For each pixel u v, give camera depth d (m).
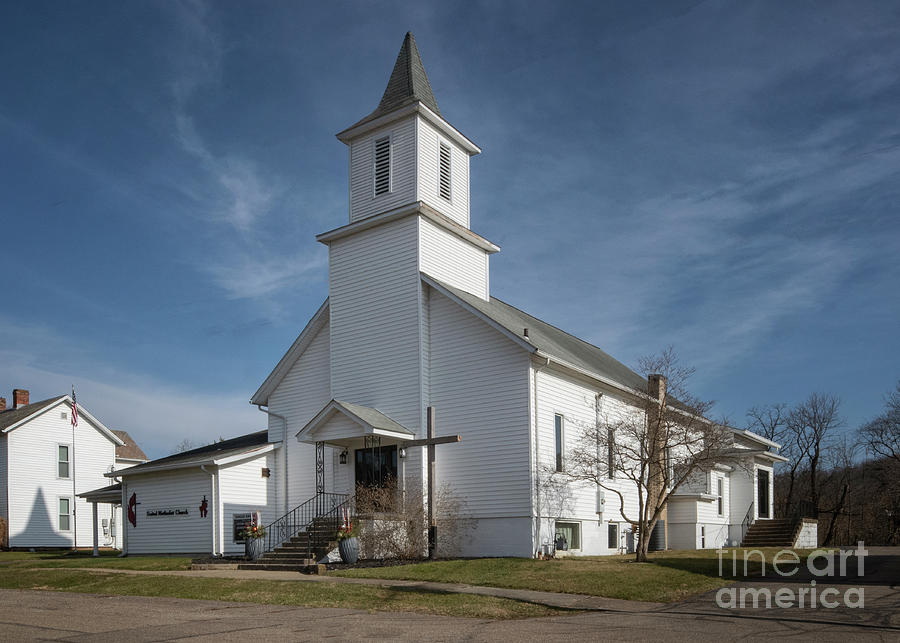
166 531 29.33
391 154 28.45
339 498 27.09
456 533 24.75
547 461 24.91
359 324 27.91
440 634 11.98
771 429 65.50
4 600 16.31
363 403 27.20
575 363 27.00
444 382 25.95
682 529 34.81
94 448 50.50
